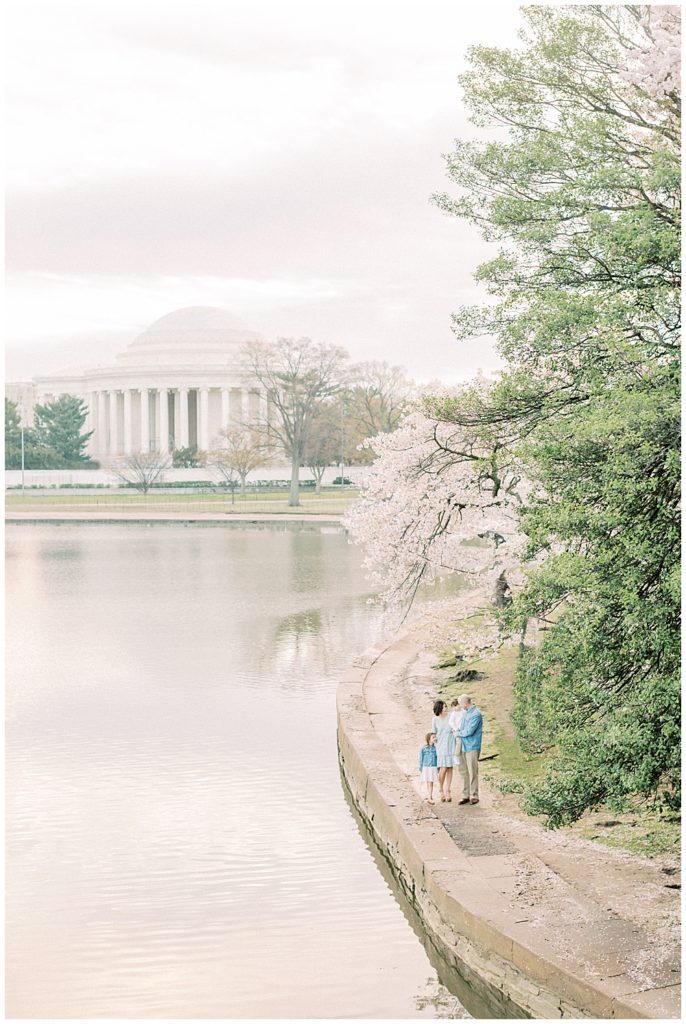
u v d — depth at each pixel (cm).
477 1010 1349
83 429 18925
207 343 18412
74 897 1638
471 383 2477
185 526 9894
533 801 1391
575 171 1716
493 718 2452
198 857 1805
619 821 1784
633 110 1770
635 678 1404
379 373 12100
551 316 1548
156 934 1518
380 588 5409
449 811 1856
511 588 2736
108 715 2794
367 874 1772
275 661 3519
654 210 1529
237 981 1370
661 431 1331
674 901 1453
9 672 3378
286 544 8050
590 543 1410
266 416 13388
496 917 1401
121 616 4575
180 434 18012
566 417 1684
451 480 2670
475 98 1797
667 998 1174
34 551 7588
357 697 2716
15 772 2284
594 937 1341
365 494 2880
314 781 2244
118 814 2017
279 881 1717
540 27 1789
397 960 1468
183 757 2398
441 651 3306
